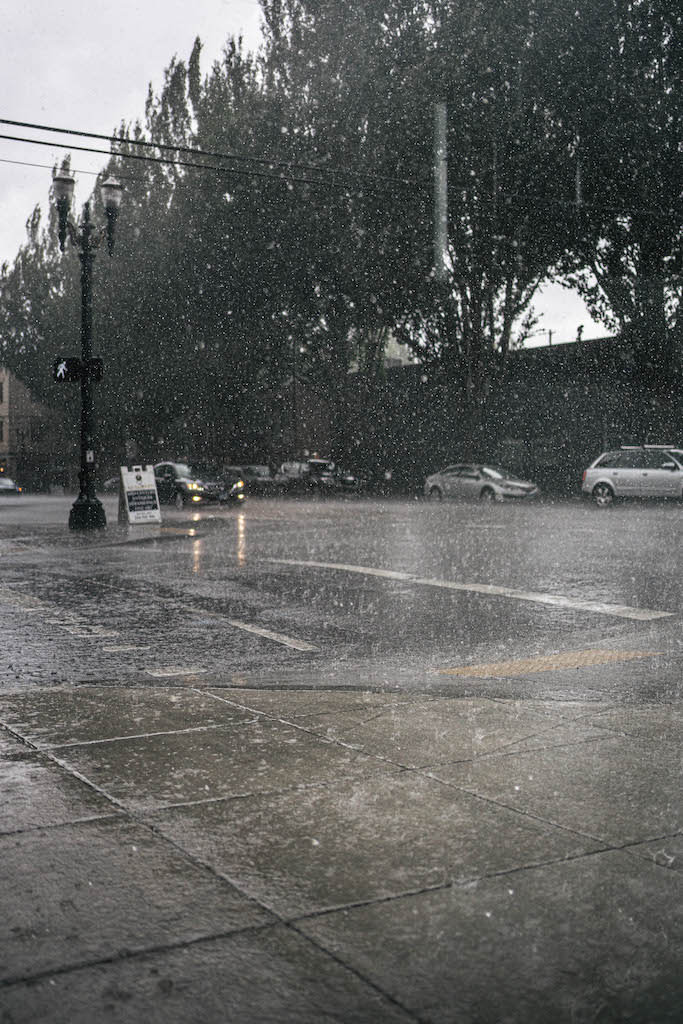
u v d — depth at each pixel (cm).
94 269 4562
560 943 296
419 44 3253
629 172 3094
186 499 3228
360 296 3803
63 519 2708
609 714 579
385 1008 262
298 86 3566
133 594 1201
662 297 3222
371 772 461
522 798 423
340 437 4644
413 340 3825
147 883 335
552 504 3253
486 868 349
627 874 345
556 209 3209
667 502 3062
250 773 460
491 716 575
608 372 3681
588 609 1051
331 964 283
